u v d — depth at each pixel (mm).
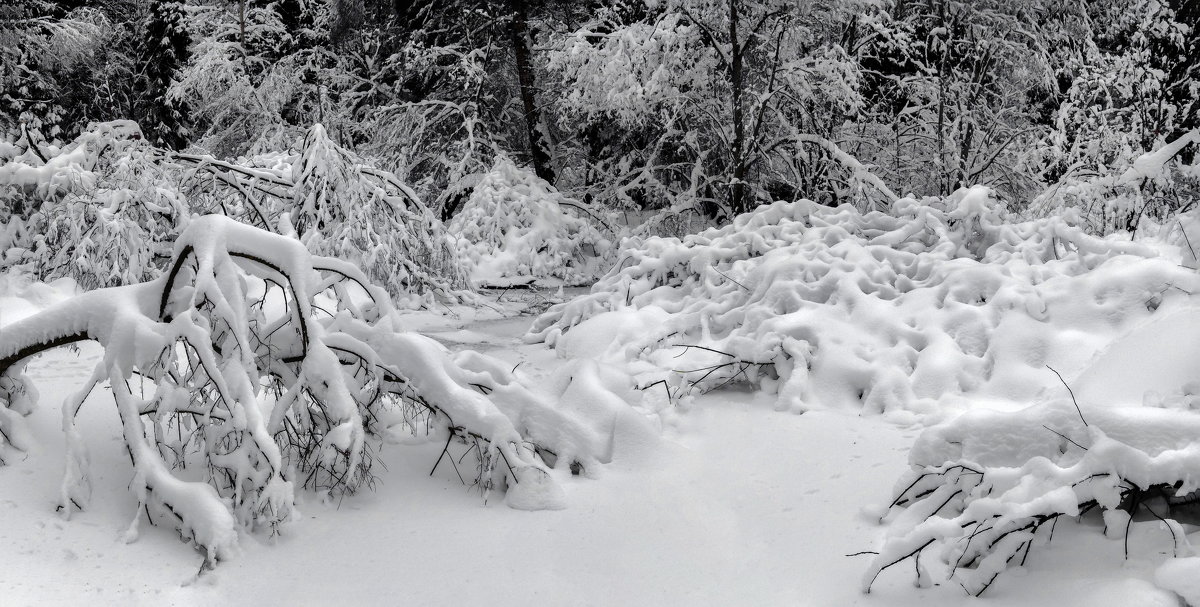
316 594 3898
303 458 4898
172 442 5023
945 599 3617
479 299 11680
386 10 22203
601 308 9531
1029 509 3525
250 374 4574
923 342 7000
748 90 16844
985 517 3617
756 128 17062
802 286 7836
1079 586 3465
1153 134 15133
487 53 20719
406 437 5512
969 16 17906
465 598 3889
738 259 9266
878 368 6668
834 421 6207
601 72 16359
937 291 7445
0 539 3941
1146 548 3586
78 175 9562
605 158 20672
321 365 4676
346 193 10273
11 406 4820
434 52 20516
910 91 18609
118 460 4727
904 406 6414
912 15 18219
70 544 4043
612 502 4871
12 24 22641
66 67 24031
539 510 4766
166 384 4523
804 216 9930
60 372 6684
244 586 3945
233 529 4164
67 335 4633
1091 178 11875
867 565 3998
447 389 5020
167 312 4723
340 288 5359
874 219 9523
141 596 3768
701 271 9172
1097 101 15320
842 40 17625
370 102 23203
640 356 7840
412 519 4637
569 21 20500
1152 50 16234
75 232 9062
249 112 23375
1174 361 4312
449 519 4645
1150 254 7426
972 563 3771
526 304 13164
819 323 7230
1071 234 7828
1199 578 3199
